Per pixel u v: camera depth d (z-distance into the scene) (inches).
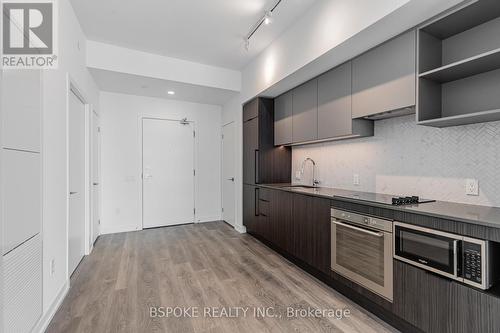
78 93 112.0
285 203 119.5
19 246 58.8
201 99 191.0
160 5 100.8
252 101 157.5
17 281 57.6
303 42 103.6
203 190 203.8
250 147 160.2
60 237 85.7
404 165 91.1
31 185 65.5
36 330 66.2
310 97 119.0
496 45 65.1
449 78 71.8
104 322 72.8
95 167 151.6
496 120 66.7
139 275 104.2
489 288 50.6
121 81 149.6
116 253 130.6
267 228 136.8
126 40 128.7
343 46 85.7
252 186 156.5
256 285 95.4
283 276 103.3
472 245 52.1
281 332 68.3
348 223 83.8
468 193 72.9
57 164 84.0
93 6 101.3
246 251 133.7
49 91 78.2
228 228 182.9
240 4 100.2
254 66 149.9
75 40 106.4
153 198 184.7
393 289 68.5
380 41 82.0
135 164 178.5
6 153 54.4
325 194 97.0
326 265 93.4
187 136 197.0
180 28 117.9
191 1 98.4
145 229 180.2
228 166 195.2
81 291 90.9
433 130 82.2
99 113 165.8
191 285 95.4
